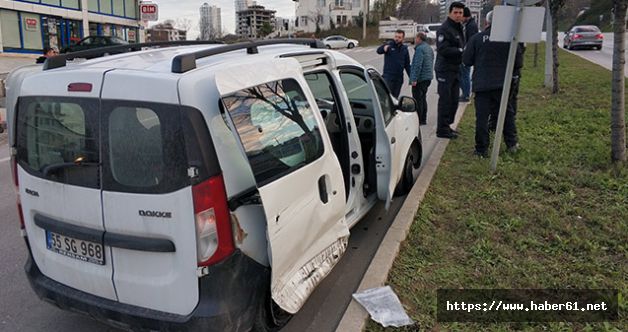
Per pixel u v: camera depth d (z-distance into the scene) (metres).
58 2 24.34
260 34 68.81
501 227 4.49
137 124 2.46
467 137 8.20
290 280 2.89
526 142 7.34
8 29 21.92
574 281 3.54
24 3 22.38
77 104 2.60
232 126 2.41
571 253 3.96
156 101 2.40
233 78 2.55
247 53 3.19
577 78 15.37
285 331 3.26
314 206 3.03
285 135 2.86
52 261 2.89
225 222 2.46
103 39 19.09
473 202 5.12
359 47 47.50
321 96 4.18
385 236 4.22
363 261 4.22
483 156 6.75
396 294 3.43
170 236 2.46
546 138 7.56
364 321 3.12
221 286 2.48
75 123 2.62
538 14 5.50
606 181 5.41
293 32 69.56
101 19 27.34
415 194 5.23
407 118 5.57
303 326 3.32
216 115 2.47
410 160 5.67
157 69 2.54
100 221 2.60
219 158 2.44
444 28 7.69
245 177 2.56
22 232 3.08
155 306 2.57
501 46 6.28
